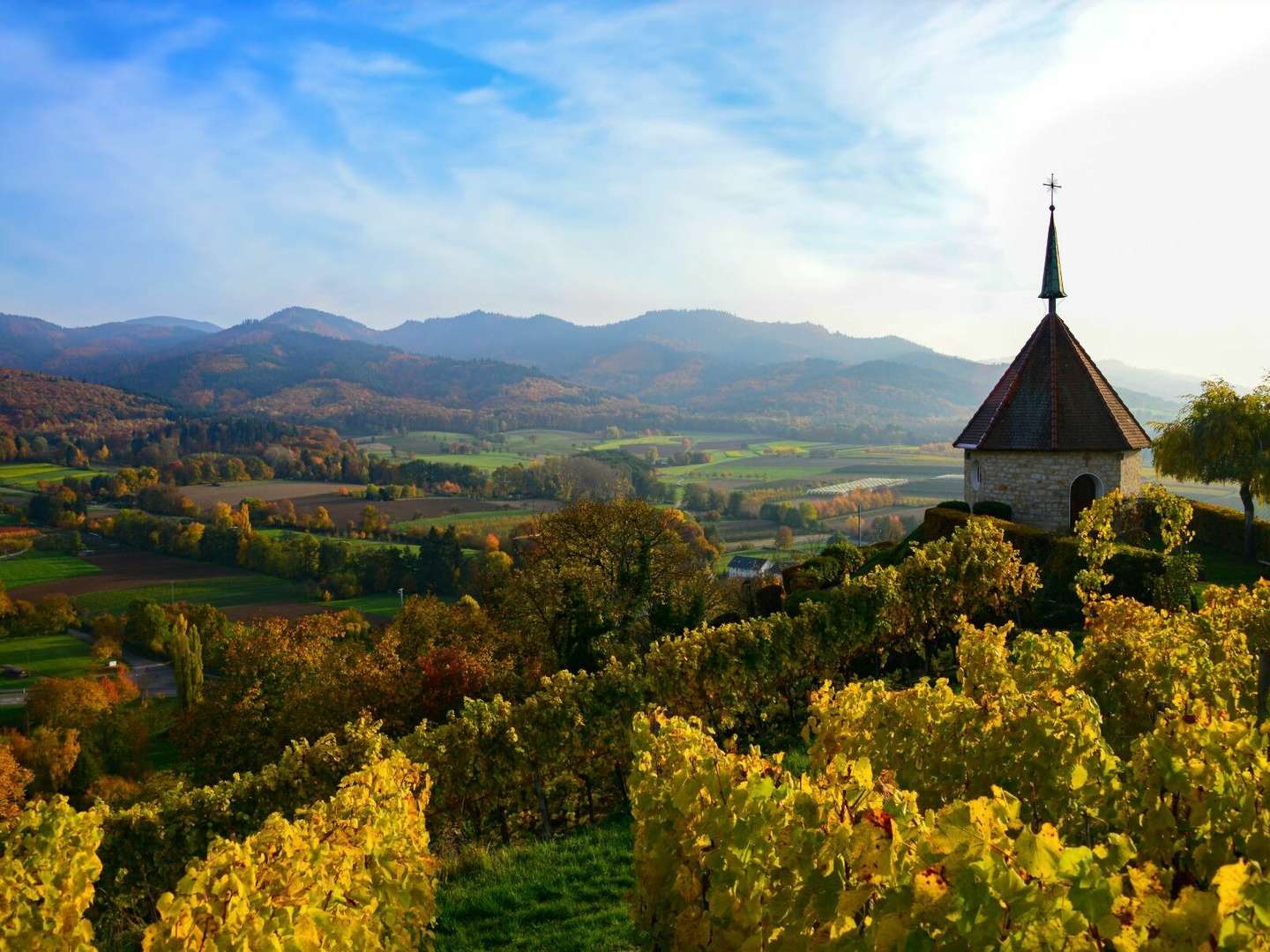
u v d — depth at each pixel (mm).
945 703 7988
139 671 79125
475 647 41156
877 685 9117
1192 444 33688
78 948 6305
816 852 4566
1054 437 31766
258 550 101000
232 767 37094
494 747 16641
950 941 3793
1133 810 6434
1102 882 3752
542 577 40312
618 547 43312
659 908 5973
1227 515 33219
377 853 7355
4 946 5996
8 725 63188
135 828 13688
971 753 7328
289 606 86938
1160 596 22578
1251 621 12297
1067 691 7602
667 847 5926
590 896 10281
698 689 19172
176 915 5414
